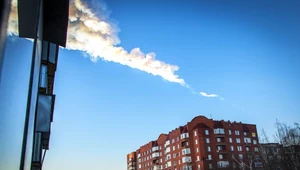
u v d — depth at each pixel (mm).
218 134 64500
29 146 3143
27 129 2660
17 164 2254
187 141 66500
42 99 4883
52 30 4746
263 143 34469
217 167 61062
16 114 2105
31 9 2281
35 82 3451
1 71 1618
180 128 70312
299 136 29812
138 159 96438
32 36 2590
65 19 4520
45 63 7523
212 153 62656
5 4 1708
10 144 1916
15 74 2035
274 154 32062
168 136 74938
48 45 7598
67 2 4242
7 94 1785
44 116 4828
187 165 64250
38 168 6289
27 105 2643
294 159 28328
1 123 1642
